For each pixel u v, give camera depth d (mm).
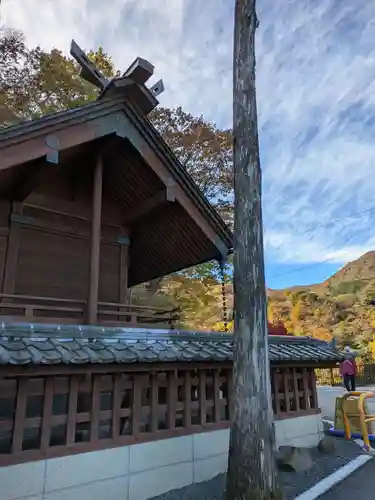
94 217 5914
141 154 5922
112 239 7812
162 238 7895
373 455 6180
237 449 3461
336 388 17641
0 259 6316
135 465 4309
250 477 3314
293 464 5305
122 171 6949
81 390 4363
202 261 7828
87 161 6848
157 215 7312
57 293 6836
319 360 6793
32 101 14258
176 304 16094
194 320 18219
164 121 17406
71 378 4078
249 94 4527
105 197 7844
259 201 4238
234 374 3740
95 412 4172
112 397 4367
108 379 4504
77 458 3906
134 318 6316
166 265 8688
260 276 3967
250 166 4289
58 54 15148
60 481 3732
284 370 6793
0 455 3482
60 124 5156
